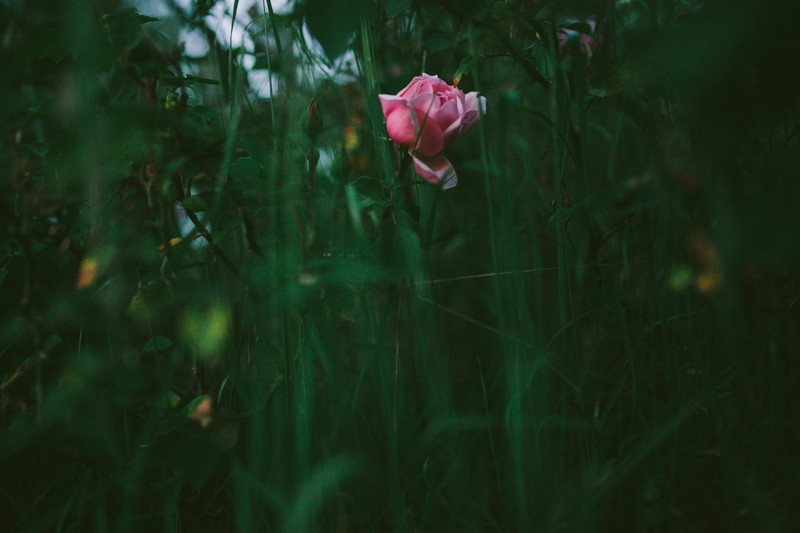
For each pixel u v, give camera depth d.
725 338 0.70
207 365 0.75
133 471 0.60
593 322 0.83
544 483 0.66
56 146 0.58
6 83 0.60
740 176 0.55
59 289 0.71
